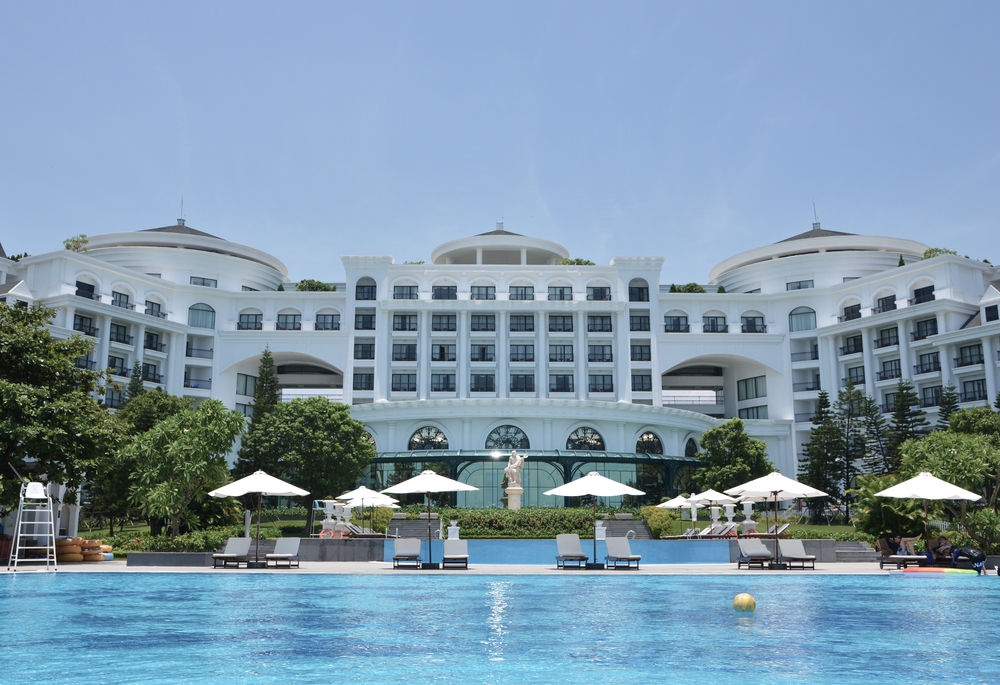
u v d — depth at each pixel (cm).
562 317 8356
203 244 8719
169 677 919
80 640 1165
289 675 932
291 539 2741
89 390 3259
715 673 948
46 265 7206
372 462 6234
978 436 3484
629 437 6625
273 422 5159
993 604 1647
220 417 3378
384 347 8125
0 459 2811
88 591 1877
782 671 961
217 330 8294
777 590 1961
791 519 6581
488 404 6397
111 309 7200
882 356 7875
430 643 1151
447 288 8419
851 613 1491
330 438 5112
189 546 2862
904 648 1114
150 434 3319
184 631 1255
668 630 1279
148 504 3225
